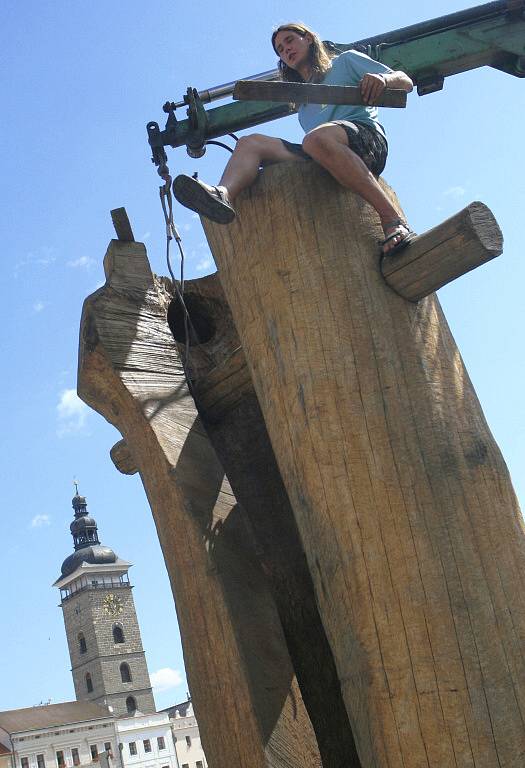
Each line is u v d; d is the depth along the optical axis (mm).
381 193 3014
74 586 106750
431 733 2535
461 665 2559
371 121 3195
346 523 2768
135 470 4621
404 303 3000
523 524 2848
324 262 3025
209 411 3934
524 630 2643
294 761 3012
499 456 2902
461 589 2631
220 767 3102
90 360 3754
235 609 3174
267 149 3242
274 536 3729
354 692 2721
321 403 2889
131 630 103562
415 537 2688
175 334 4340
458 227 2766
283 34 3371
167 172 3744
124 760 80438
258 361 3154
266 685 3082
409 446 2787
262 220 3172
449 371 2961
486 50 4117
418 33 4145
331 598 2812
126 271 3902
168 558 3393
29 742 77500
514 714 2523
